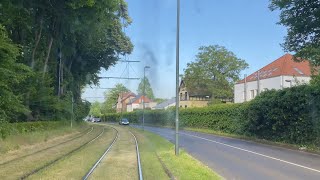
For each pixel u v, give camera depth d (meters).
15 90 32.38
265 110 31.67
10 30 31.77
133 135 42.06
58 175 13.59
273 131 30.95
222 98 91.69
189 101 94.56
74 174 13.82
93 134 43.03
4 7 27.70
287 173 14.67
